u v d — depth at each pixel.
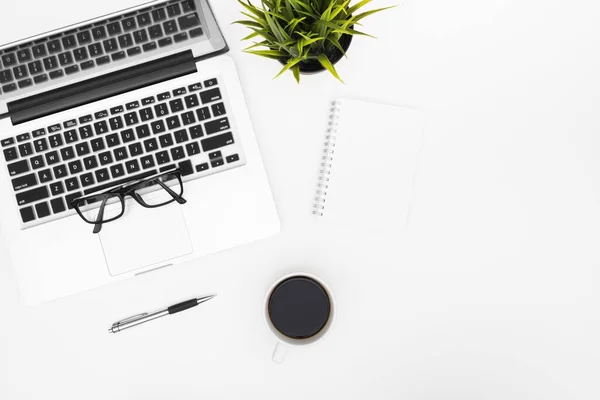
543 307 0.68
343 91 0.67
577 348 0.67
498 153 0.68
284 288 0.64
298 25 0.56
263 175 0.65
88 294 0.67
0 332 0.68
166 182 0.65
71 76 0.64
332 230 0.67
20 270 0.65
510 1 0.67
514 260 0.68
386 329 0.67
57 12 0.62
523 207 0.68
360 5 0.57
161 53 0.64
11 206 0.65
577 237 0.68
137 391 0.68
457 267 0.67
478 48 0.68
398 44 0.67
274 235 0.67
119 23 0.64
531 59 0.68
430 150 0.68
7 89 0.65
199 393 0.67
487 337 0.67
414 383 0.67
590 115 0.68
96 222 0.63
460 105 0.68
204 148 0.64
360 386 0.67
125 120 0.64
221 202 0.65
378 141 0.67
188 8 0.64
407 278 0.67
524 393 0.67
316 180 0.67
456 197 0.68
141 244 0.65
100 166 0.64
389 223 0.67
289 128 0.67
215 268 0.67
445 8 0.67
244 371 0.67
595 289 0.67
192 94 0.64
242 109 0.64
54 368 0.68
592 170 0.68
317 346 0.67
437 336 0.67
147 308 0.67
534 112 0.68
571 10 0.67
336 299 0.67
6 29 0.62
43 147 0.64
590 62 0.68
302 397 0.67
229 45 0.67
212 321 0.67
